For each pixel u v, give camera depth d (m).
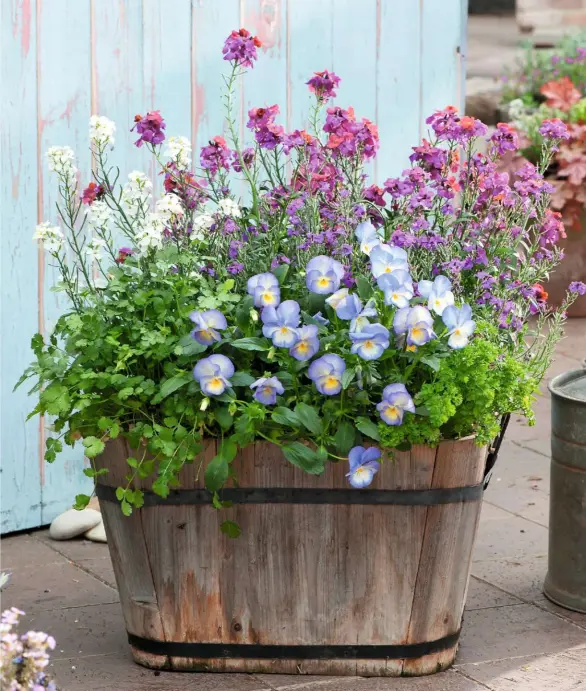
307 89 4.78
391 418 2.78
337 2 4.82
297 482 2.94
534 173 3.46
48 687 2.32
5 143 4.09
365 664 3.07
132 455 2.96
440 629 3.07
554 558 3.62
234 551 3.01
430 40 5.12
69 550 4.13
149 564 3.04
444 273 3.28
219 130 4.57
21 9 4.07
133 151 4.38
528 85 9.89
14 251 4.15
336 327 2.92
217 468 2.85
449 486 2.93
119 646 3.30
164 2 4.38
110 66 4.29
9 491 4.27
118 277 3.11
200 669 3.11
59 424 3.03
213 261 3.28
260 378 2.84
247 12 4.58
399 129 5.08
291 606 3.03
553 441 3.58
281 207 3.31
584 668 3.17
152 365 2.98
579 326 7.33
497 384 2.88
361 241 3.07
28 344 4.23
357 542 2.97
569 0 16.69
